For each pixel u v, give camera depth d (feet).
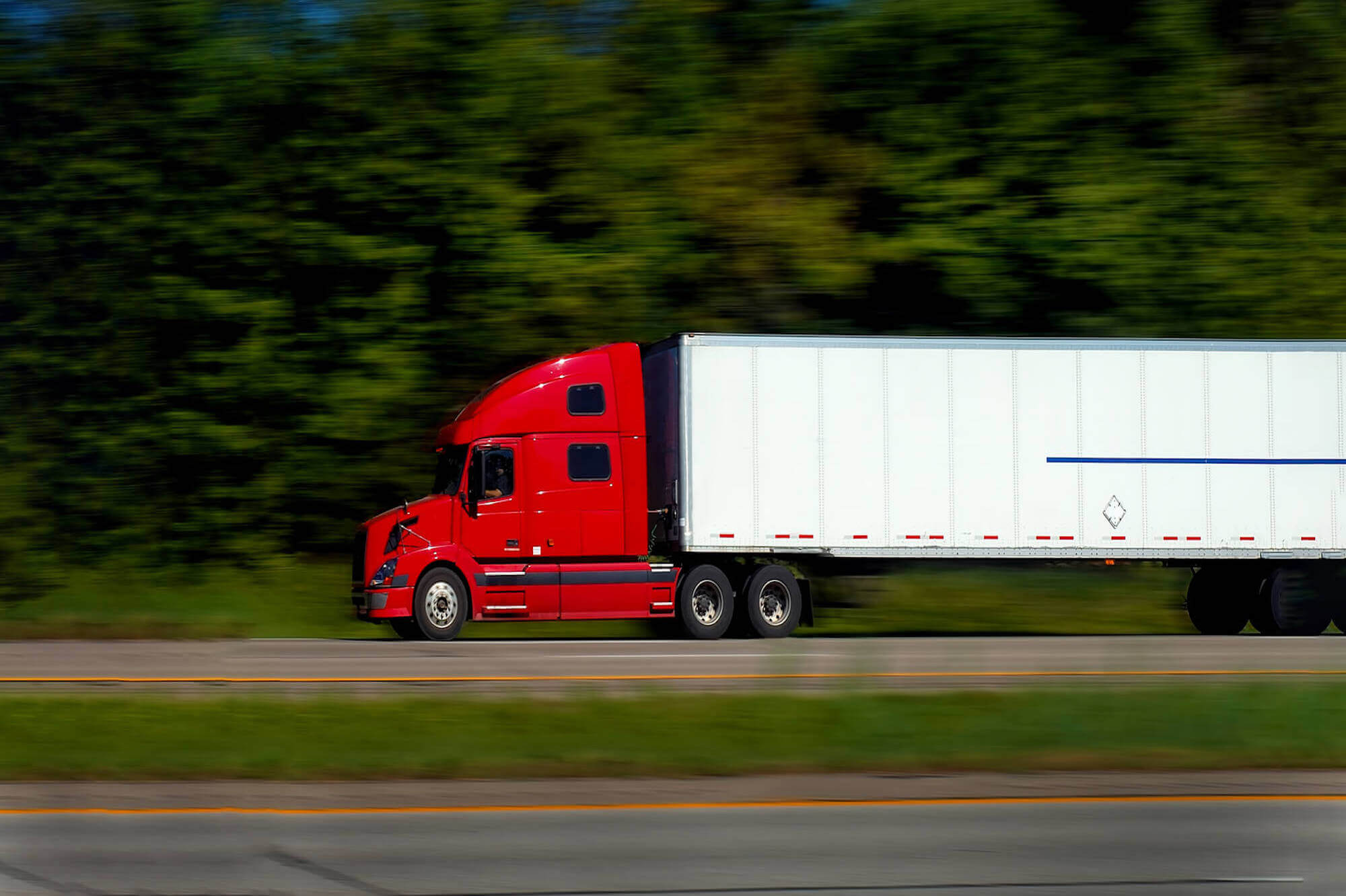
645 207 114.83
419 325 113.19
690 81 118.21
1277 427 95.66
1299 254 122.01
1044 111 121.08
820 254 116.26
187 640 89.92
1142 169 120.88
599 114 115.14
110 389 113.70
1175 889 28.84
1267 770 43.83
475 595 90.74
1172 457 94.68
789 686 61.00
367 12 113.29
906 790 40.16
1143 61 122.62
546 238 115.24
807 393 92.02
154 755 44.32
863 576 100.07
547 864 30.71
